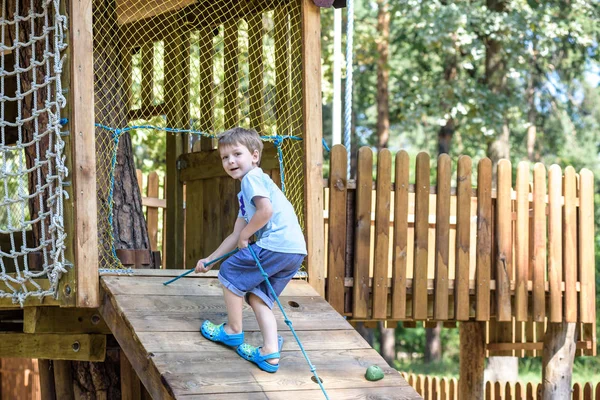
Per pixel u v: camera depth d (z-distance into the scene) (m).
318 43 7.21
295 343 5.88
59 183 5.87
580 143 27.92
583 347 10.00
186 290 6.12
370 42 21.61
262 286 5.71
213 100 8.37
